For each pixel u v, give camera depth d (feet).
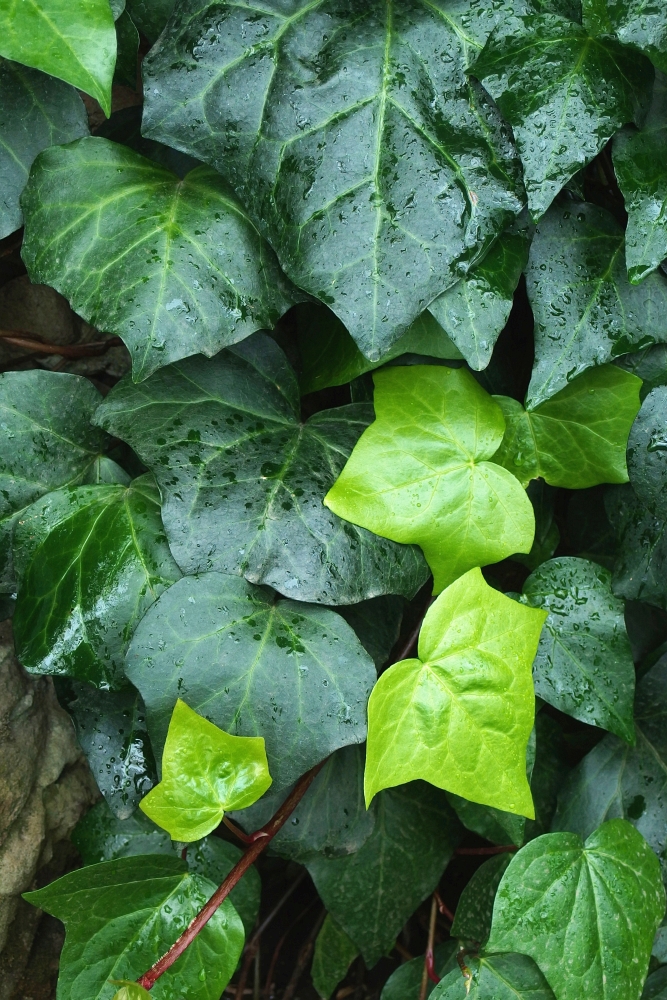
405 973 2.74
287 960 3.00
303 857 2.67
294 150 2.44
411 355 2.60
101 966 2.49
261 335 2.60
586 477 2.61
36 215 2.49
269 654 2.50
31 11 2.39
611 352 2.54
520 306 2.69
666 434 2.55
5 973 2.73
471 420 2.56
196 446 2.52
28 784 2.70
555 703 2.59
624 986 2.59
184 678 2.49
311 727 2.50
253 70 2.44
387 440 2.53
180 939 2.46
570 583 2.61
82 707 2.61
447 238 2.44
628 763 2.68
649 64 2.49
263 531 2.50
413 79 2.45
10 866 2.68
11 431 2.56
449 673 2.50
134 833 2.70
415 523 2.53
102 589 2.53
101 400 2.61
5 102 2.50
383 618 2.64
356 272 2.44
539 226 2.53
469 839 2.94
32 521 2.56
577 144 2.45
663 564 2.59
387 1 2.46
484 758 2.51
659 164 2.50
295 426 2.58
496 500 2.55
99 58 2.40
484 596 2.51
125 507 2.56
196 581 2.49
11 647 2.70
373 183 2.44
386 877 2.75
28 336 2.77
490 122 2.46
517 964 2.60
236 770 2.44
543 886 2.56
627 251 2.50
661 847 2.67
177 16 2.44
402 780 2.48
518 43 2.45
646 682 2.70
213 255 2.48
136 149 2.61
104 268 2.47
